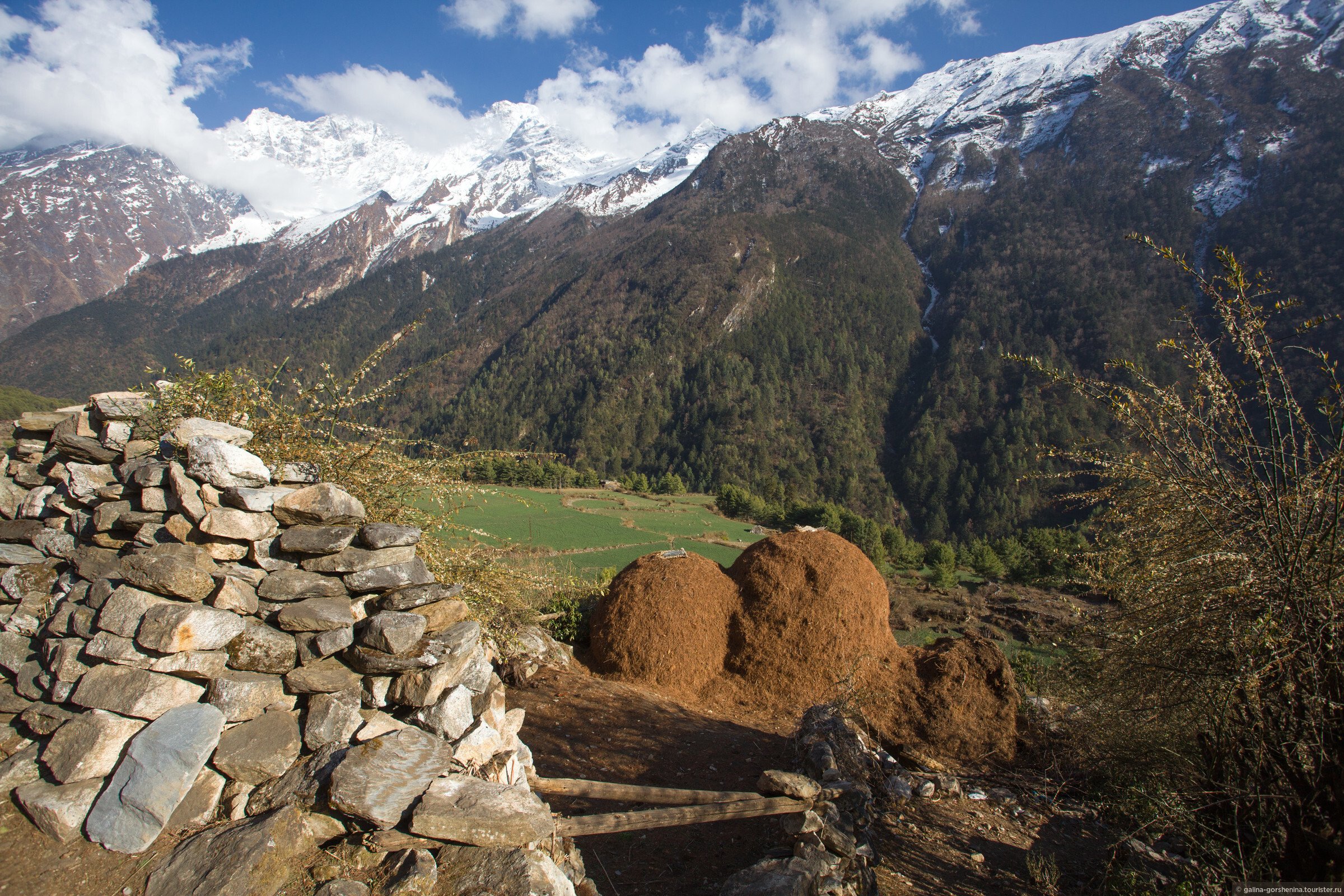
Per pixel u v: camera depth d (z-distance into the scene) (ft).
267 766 9.32
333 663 10.41
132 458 11.30
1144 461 14.38
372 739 9.57
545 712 22.45
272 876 8.19
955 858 16.98
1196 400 12.94
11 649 10.51
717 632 29.81
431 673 10.59
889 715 25.43
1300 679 11.97
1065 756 23.26
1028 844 18.10
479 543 21.93
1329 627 11.53
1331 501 11.56
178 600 9.74
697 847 15.51
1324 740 12.19
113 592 9.78
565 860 11.34
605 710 23.38
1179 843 17.70
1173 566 13.00
